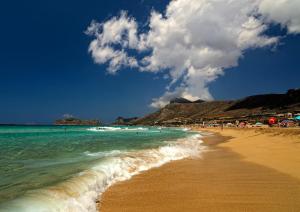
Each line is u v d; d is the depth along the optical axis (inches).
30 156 558.6
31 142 967.6
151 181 395.2
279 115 4397.1
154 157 608.4
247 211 263.9
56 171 383.6
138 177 420.8
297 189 338.3
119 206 283.6
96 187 335.9
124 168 465.1
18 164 449.4
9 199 246.4
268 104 7170.3
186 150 792.9
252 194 321.4
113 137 1457.9
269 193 323.6
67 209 242.8
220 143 1159.6
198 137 1695.4
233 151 802.8
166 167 514.6
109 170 418.0
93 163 454.9
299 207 272.4
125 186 364.2
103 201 298.5
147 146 840.9
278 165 510.0
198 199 306.8
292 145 796.0
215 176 431.8
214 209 272.1
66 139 1195.9
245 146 934.4
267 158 607.5
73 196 277.6
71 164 445.7
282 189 339.6
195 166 530.3
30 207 225.0
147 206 284.0
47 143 924.6
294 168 472.4
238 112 7667.3
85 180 335.9
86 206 267.7
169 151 723.4
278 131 1321.4
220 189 348.5
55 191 276.5
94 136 1567.4
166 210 271.4
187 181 397.1
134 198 311.0
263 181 386.0
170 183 384.2
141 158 573.0
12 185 303.7
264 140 1085.8
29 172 377.1
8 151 643.5
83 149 725.3
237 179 405.1
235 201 296.4
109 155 588.1
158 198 311.7
